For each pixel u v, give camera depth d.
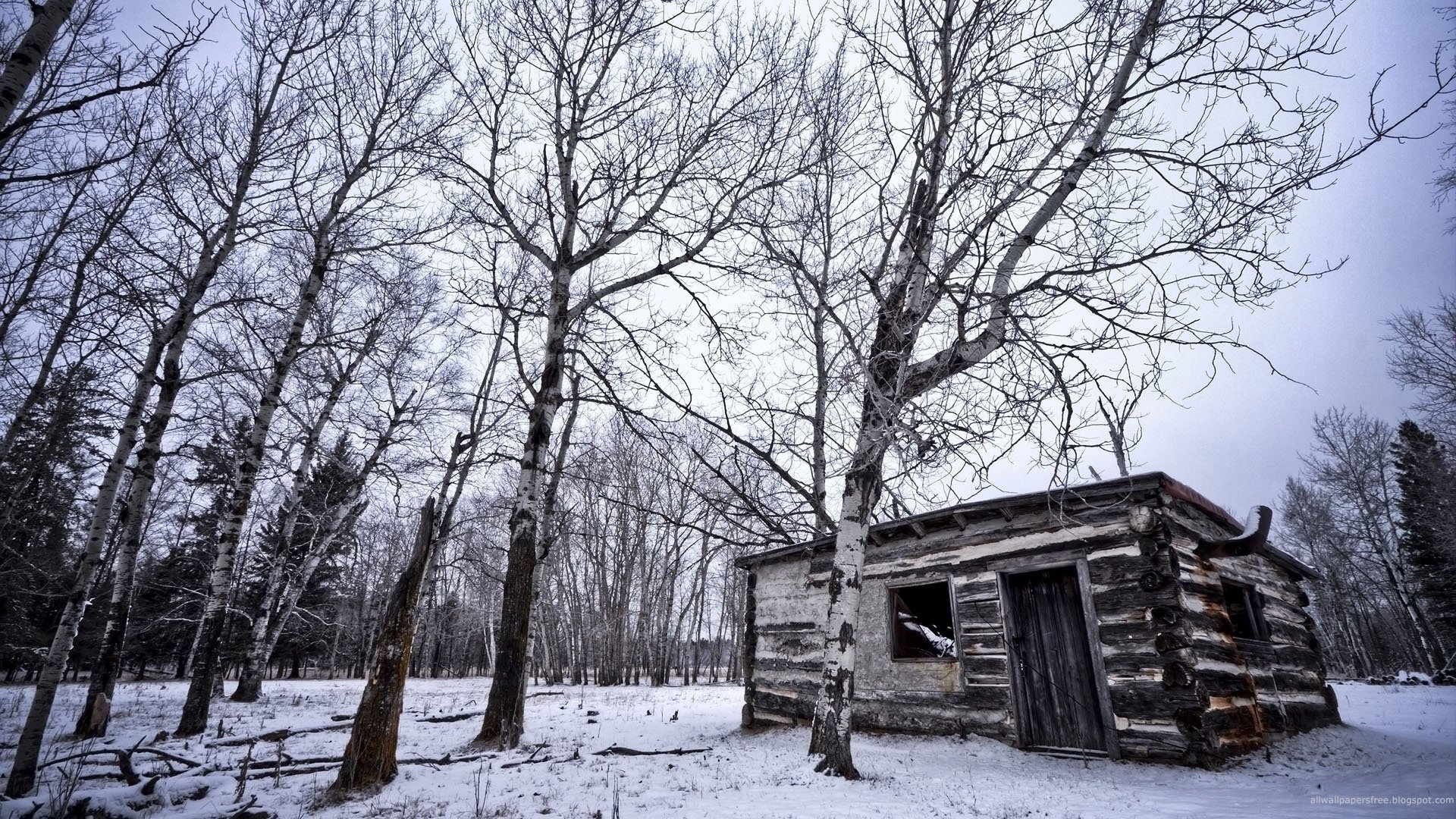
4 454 12.64
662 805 6.52
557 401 11.73
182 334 11.12
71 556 23.62
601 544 36.31
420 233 13.86
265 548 24.88
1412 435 35.50
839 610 8.23
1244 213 5.90
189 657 35.62
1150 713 8.30
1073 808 6.06
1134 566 8.84
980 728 9.76
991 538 10.38
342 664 54.56
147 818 6.29
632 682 39.16
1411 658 44.62
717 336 11.99
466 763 8.88
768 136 11.61
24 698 16.83
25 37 4.71
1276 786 6.98
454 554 26.05
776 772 8.00
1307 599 13.63
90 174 10.21
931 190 7.61
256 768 8.23
